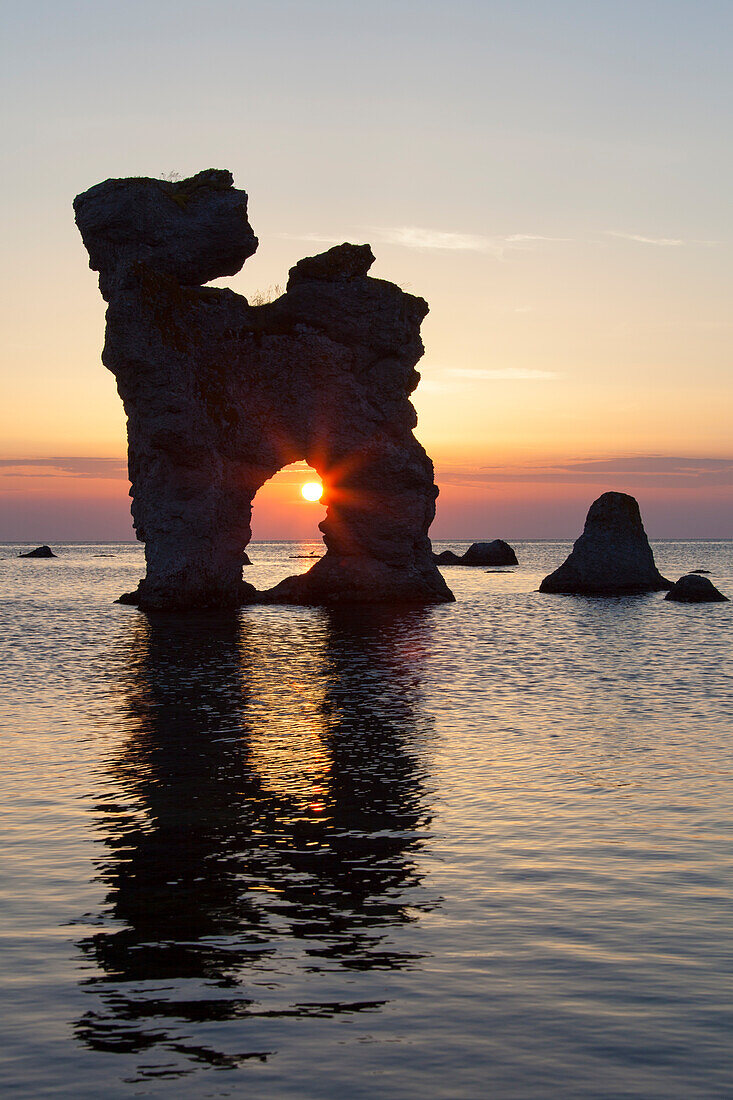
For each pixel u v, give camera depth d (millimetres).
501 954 13211
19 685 36375
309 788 21875
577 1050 10820
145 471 73312
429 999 11984
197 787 21922
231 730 28156
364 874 16391
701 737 27125
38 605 77062
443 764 24047
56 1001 12000
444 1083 10242
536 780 22422
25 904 15094
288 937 13859
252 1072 10453
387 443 77875
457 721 29641
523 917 14469
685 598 80000
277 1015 11633
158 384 67938
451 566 161625
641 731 28031
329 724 29125
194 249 72625
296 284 76500
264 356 74000
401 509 80312
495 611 71562
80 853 17469
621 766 23688
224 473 72812
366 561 80938
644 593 89000
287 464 77062
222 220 72938
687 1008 11680
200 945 13617
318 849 17703
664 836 18219
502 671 40562
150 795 21234
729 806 20141
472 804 20531
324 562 81688
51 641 51438
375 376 78062
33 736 27141
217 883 16031
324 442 76188
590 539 93188
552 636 54312
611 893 15359
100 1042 11062
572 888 15602
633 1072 10391
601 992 12102
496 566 160875
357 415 76812
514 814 19797
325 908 14930
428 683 37312
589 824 19031
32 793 21328
